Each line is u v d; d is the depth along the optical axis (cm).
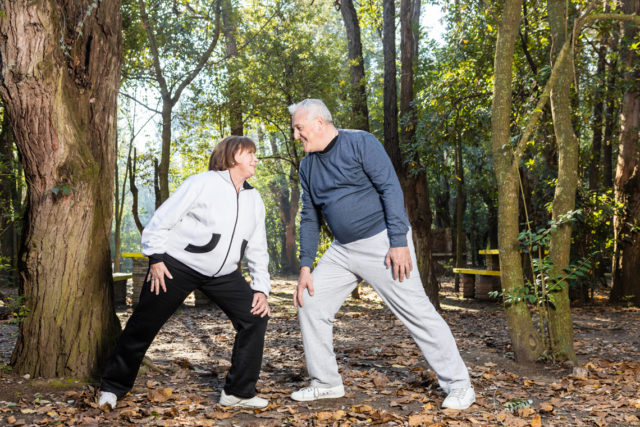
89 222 398
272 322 868
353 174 346
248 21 1380
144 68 1311
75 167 387
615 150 1772
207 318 902
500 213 523
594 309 1057
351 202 348
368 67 2564
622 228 1148
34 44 358
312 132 345
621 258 1150
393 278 349
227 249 323
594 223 1115
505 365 508
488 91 1121
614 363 521
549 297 505
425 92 1184
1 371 386
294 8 1380
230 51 1397
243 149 325
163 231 316
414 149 1102
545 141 1051
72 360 390
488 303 1176
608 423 329
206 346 629
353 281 367
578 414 350
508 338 705
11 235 1265
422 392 393
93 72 413
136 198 1195
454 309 1091
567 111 522
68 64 399
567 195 511
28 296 394
